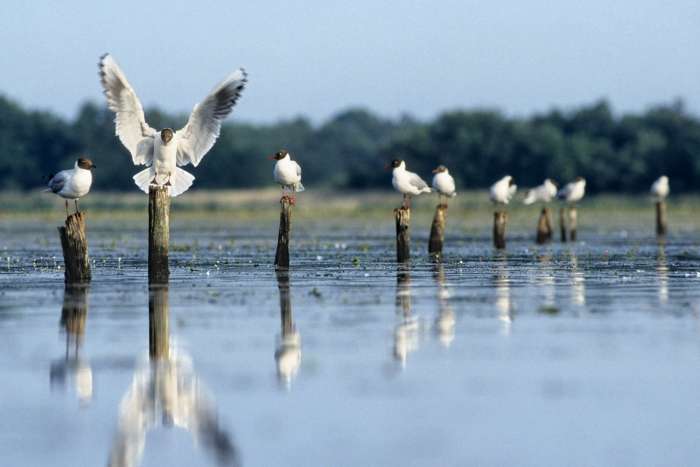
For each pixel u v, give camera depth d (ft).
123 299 75.20
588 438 42.42
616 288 80.89
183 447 42.22
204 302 73.56
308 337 60.29
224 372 52.54
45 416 46.09
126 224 210.79
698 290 79.51
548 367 52.95
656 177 332.60
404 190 108.78
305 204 321.52
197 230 182.29
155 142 79.20
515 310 69.15
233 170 389.80
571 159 336.08
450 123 364.79
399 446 41.55
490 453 40.75
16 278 89.71
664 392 48.34
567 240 151.53
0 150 420.36
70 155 419.74
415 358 55.01
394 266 100.73
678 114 359.87
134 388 49.90
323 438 42.60
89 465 40.24
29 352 56.85
